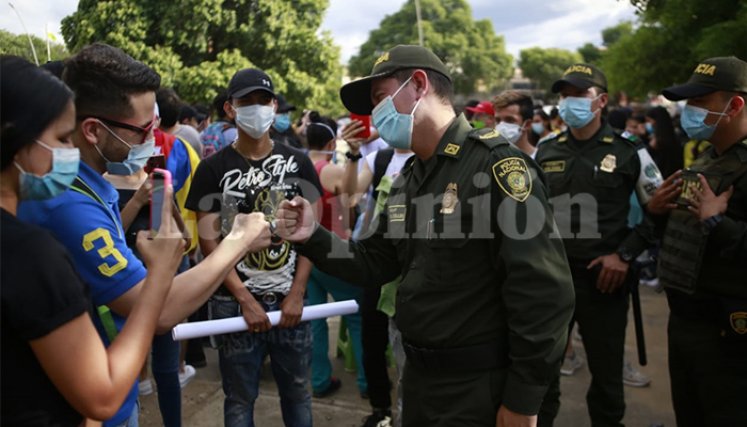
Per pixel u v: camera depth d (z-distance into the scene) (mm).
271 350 2453
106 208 1507
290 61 11602
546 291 1521
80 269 1403
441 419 1671
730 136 2275
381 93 1761
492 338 1641
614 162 2865
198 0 8719
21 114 1000
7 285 939
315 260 1902
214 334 2236
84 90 1473
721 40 3361
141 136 1554
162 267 1238
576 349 4273
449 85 1787
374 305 2910
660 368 3832
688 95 2268
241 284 2305
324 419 3213
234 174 2369
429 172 1743
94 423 1189
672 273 2355
